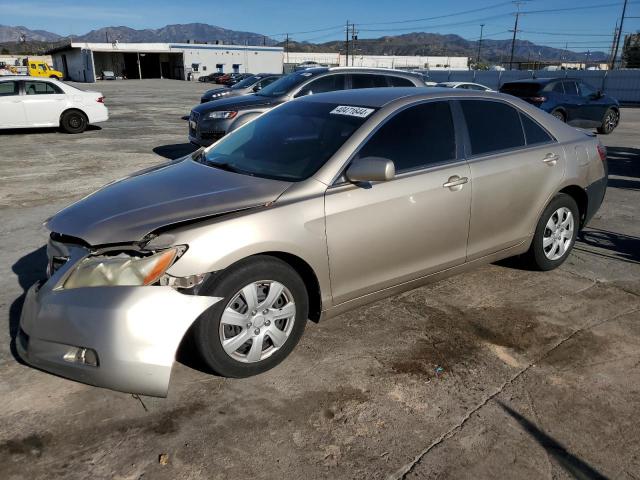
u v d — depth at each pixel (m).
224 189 3.17
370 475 2.40
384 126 3.54
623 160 10.58
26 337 2.83
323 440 2.62
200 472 2.40
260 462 2.47
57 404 2.84
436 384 3.08
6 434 2.61
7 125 13.44
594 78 33.56
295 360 3.29
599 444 2.62
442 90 4.01
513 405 2.90
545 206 4.42
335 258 3.23
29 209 6.70
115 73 75.88
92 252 2.74
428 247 3.69
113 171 9.16
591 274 4.70
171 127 15.72
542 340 3.58
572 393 3.02
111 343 2.54
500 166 4.02
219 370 2.94
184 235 2.73
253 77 18.16
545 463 2.49
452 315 3.91
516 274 4.67
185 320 2.65
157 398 2.90
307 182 3.20
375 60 96.81
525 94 15.01
